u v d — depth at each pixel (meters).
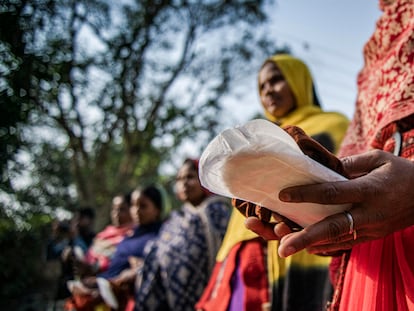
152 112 10.02
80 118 8.77
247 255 1.95
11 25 3.88
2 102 3.86
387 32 1.33
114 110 9.23
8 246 7.48
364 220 0.85
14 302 7.44
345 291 1.12
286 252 0.81
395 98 1.20
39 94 5.75
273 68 2.32
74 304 3.68
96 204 9.90
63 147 9.57
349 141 1.47
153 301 2.87
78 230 5.36
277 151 0.79
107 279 3.43
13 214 6.59
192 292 2.64
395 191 0.86
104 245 4.20
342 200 0.83
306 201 0.82
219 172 0.83
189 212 2.92
